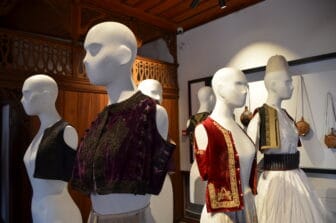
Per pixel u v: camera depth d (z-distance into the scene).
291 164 1.79
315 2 2.38
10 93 2.24
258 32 2.76
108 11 2.90
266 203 1.73
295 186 1.74
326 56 2.27
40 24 3.34
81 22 2.84
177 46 3.59
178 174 3.42
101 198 1.04
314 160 2.33
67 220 1.55
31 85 1.62
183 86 3.50
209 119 1.50
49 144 1.52
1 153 2.69
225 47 3.05
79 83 2.62
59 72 2.52
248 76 2.80
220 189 1.36
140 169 0.97
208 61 3.22
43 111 1.66
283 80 1.86
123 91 1.11
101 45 1.05
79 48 2.66
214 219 1.35
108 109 1.08
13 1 2.83
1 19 3.28
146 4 2.88
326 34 2.31
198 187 1.86
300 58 2.45
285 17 2.57
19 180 2.31
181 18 3.22
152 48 3.97
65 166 1.53
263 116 1.81
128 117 1.02
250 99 2.77
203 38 3.28
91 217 1.07
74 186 1.04
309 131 2.36
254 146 1.53
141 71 3.13
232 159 1.40
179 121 3.52
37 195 1.59
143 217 1.05
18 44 2.29
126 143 0.97
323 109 2.30
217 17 3.12
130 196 1.02
